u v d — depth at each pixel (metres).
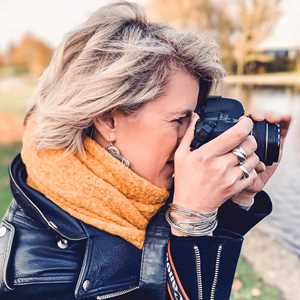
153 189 1.06
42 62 17.44
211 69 1.07
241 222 1.28
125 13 1.07
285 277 3.57
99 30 1.06
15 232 1.09
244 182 1.03
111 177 1.06
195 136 1.04
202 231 1.04
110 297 1.05
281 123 1.25
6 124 10.92
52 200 1.07
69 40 1.08
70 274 1.06
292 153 6.50
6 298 1.06
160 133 1.04
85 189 1.05
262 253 3.96
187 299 1.04
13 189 1.10
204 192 1.02
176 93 1.03
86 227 1.05
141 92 1.01
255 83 7.50
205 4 8.59
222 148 1.01
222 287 1.05
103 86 1.00
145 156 1.06
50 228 1.06
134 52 1.00
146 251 1.08
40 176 1.07
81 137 1.06
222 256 1.04
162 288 1.05
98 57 1.04
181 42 1.04
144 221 1.09
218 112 1.10
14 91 15.30
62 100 1.05
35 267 1.05
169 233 1.09
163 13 8.70
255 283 3.51
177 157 1.03
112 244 1.05
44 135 1.06
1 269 1.05
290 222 4.52
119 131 1.05
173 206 1.04
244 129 1.01
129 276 1.06
